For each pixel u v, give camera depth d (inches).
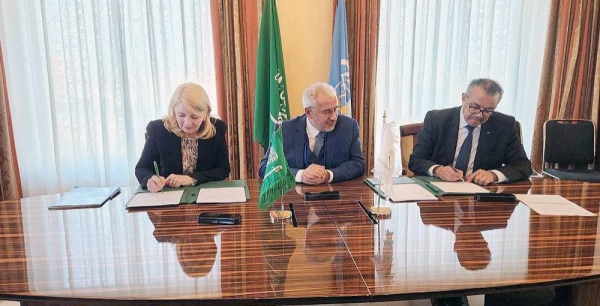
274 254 43.4
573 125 118.3
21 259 42.4
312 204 60.9
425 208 58.8
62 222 53.6
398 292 35.7
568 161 119.0
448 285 36.6
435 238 47.4
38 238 48.1
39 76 106.9
